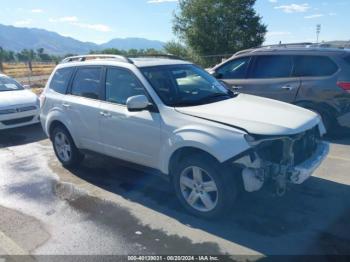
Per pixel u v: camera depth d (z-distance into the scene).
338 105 6.48
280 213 4.02
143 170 4.65
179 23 35.16
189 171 4.00
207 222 3.91
